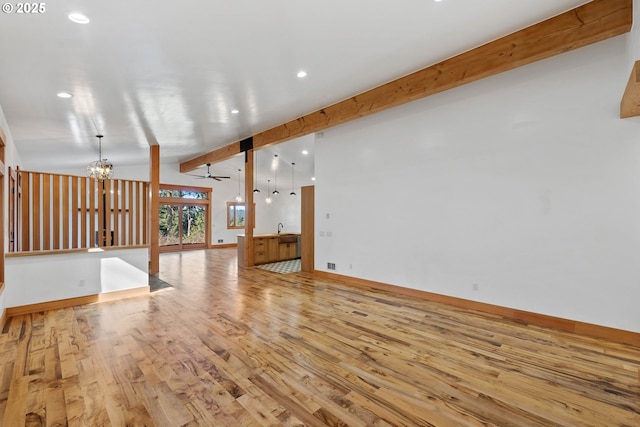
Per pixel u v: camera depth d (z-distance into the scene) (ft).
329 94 14.39
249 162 23.66
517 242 12.32
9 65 9.75
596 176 10.57
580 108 10.85
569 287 11.13
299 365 8.56
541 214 11.73
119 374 8.05
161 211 37.55
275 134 19.90
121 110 14.66
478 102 13.39
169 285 18.34
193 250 39.11
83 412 6.50
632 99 7.84
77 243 15.79
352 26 8.93
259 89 13.32
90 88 11.96
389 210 16.83
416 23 8.99
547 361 8.80
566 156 11.16
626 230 10.07
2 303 11.53
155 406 6.72
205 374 8.06
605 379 7.85
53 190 15.03
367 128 17.90
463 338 10.43
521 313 12.23
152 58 10.03
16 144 18.57
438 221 14.76
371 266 17.78
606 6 8.53
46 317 12.50
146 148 24.49
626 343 10.00
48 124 15.76
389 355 9.18
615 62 10.17
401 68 12.03
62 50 9.13
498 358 9.00
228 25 8.52
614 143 10.23
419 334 10.77
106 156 25.88
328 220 20.26
